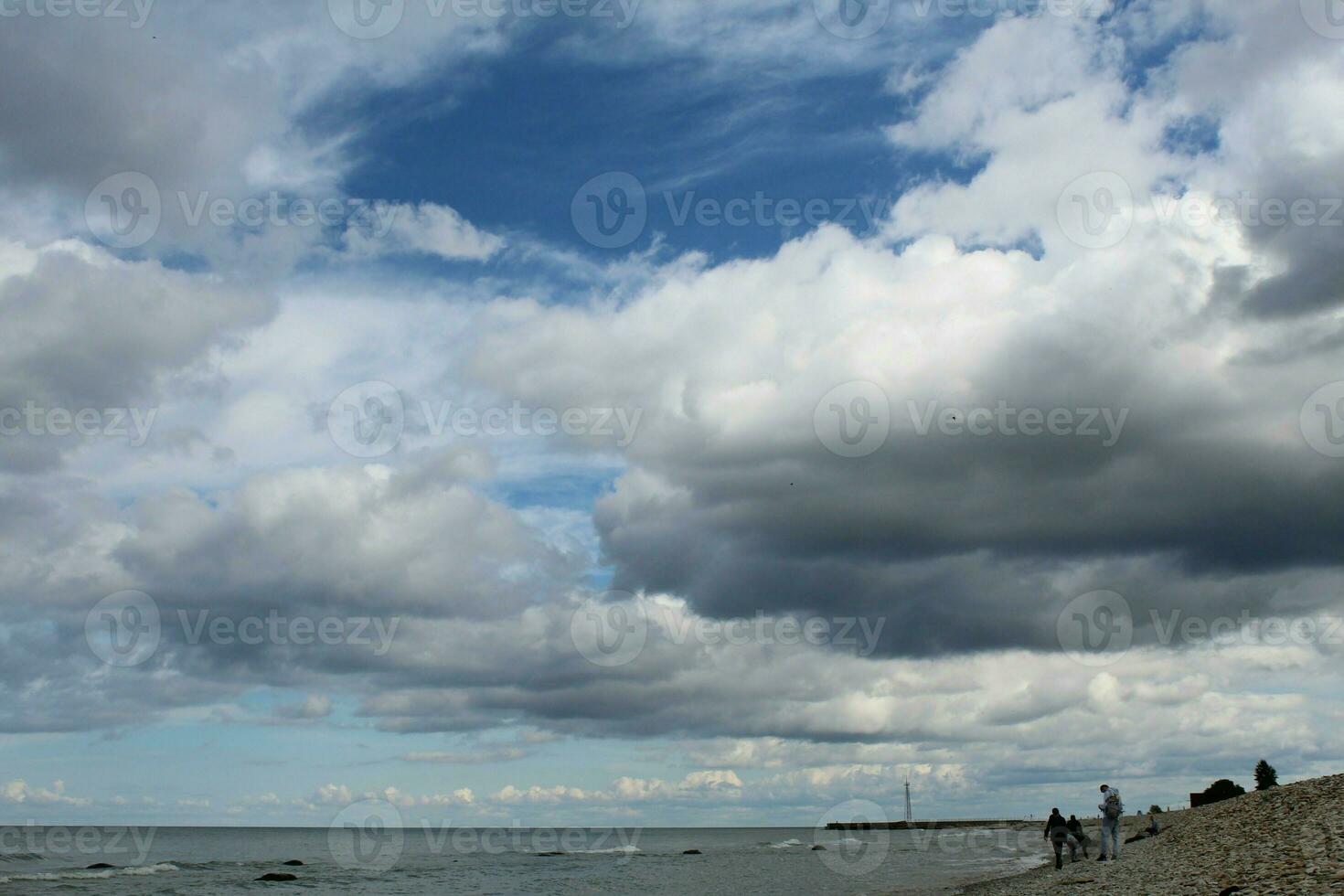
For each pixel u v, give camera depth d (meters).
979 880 52.84
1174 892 20.80
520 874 75.19
